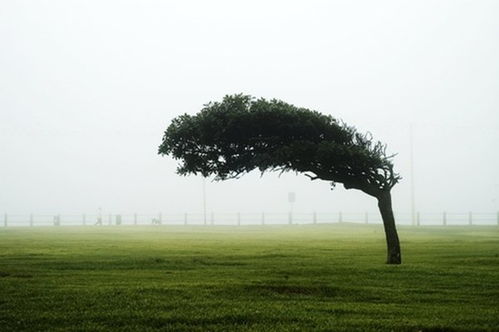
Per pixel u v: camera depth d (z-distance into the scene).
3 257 22.58
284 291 14.28
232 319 11.05
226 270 18.59
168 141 21.20
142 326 10.53
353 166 20.78
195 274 17.56
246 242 34.00
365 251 26.41
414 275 17.08
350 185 21.47
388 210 21.12
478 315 11.45
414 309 12.09
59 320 10.95
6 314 11.39
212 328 10.34
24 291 14.00
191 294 13.66
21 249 27.17
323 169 21.25
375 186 21.27
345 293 14.02
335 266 19.59
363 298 13.42
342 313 11.70
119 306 12.21
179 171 22.03
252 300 13.07
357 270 18.25
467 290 14.45
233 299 13.15
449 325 10.48
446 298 13.38
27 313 11.50
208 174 22.06
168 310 11.84
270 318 11.09
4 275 17.20
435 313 11.65
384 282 15.71
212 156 21.36
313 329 10.22
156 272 18.06
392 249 20.84
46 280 16.02
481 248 27.67
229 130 20.34
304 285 15.01
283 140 21.19
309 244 31.86
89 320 10.98
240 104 20.94
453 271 17.92
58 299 12.99
